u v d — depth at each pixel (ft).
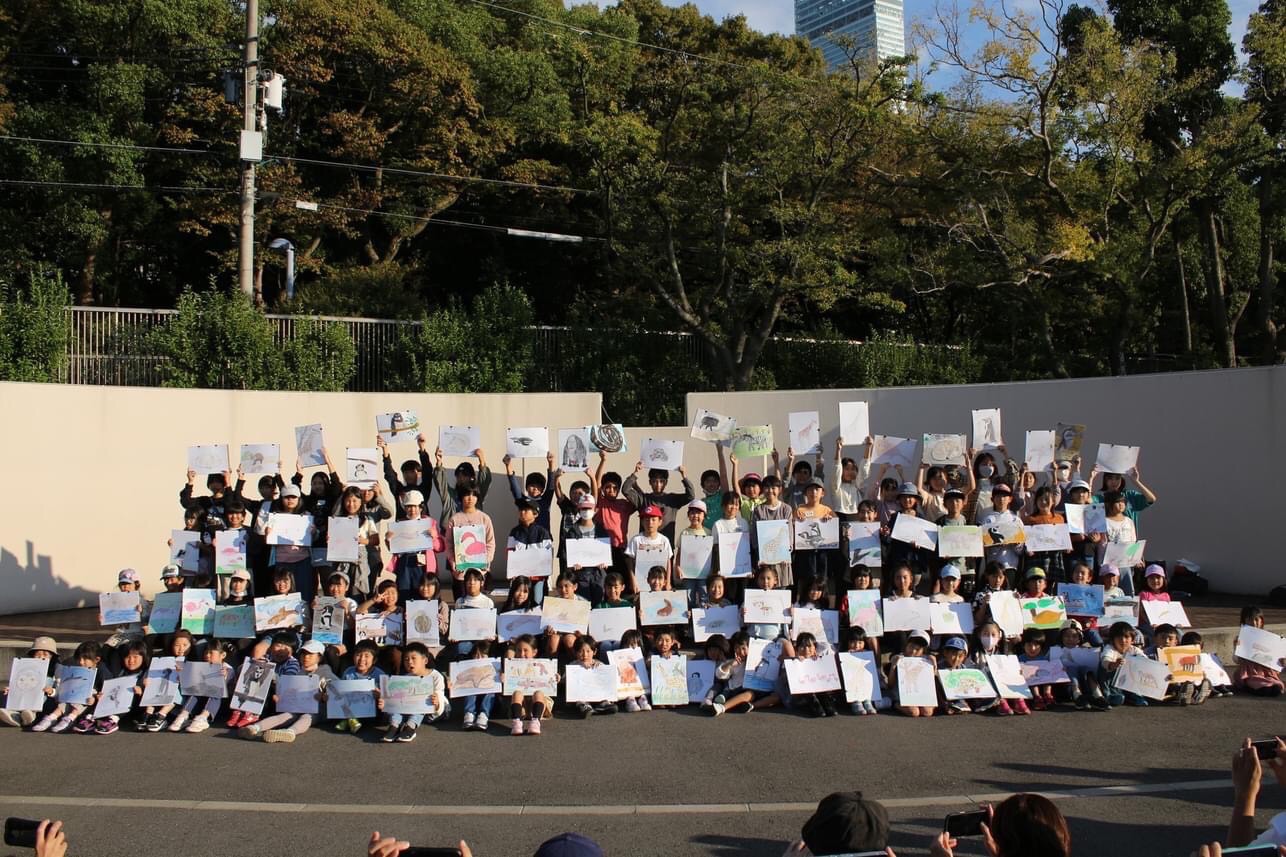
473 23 94.48
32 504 40.01
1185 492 44.45
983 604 32.48
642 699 31.07
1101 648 31.37
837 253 71.46
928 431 48.62
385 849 10.59
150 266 92.89
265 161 79.41
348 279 78.38
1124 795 22.68
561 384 63.26
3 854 20.11
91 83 76.74
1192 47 77.15
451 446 36.55
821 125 72.28
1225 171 69.67
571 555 33.71
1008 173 72.38
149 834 20.70
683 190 73.10
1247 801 11.94
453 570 34.88
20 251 76.28
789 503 36.52
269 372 51.93
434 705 28.81
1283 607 39.55
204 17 79.46
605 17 101.50
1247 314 93.15
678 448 37.22
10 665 33.42
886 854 10.27
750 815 21.72
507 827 21.06
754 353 69.51
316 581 34.24
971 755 25.98
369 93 83.92
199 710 30.27
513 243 97.60
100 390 42.04
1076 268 70.33
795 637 31.81
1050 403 47.42
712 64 73.26
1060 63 68.85
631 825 21.16
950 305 92.79
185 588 31.96
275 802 22.71
